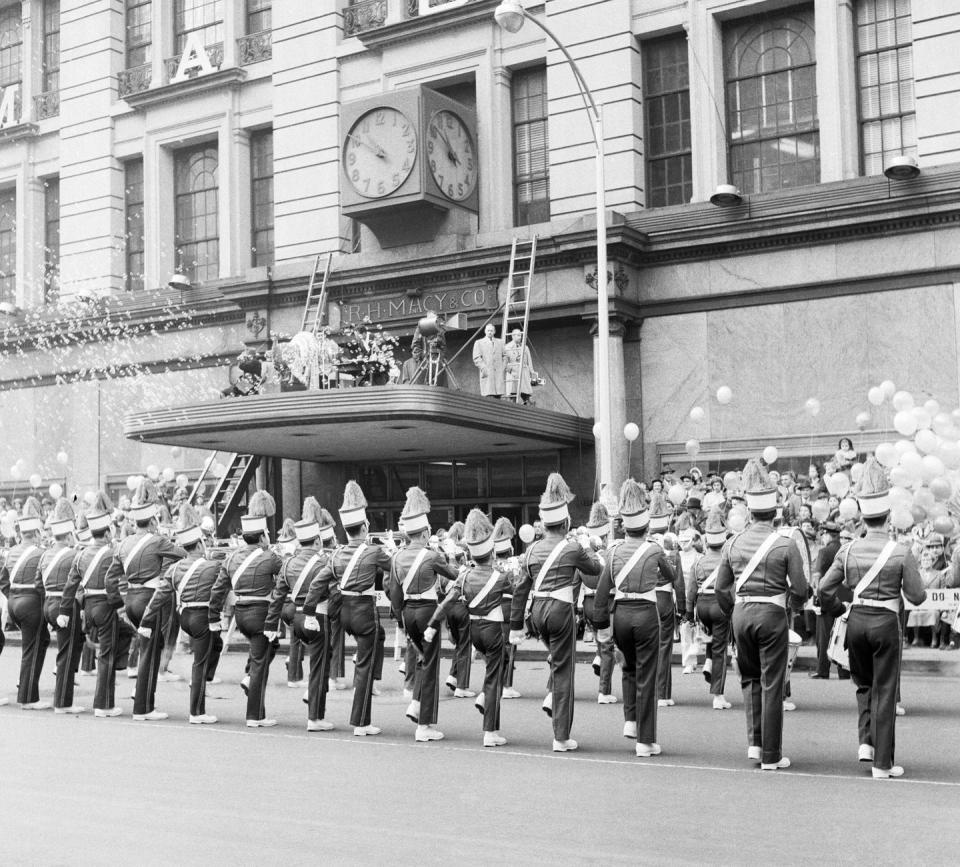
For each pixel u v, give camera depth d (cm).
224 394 2761
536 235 2731
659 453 2659
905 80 2564
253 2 3506
